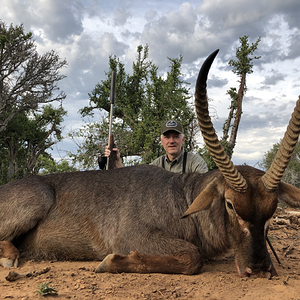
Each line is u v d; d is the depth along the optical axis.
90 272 3.40
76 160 13.96
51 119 34.50
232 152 16.44
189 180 4.04
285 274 3.38
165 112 13.38
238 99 17.09
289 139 2.87
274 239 5.64
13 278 3.05
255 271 3.05
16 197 4.08
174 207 3.83
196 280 3.13
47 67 28.73
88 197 4.11
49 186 4.27
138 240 3.66
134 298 2.62
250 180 3.18
